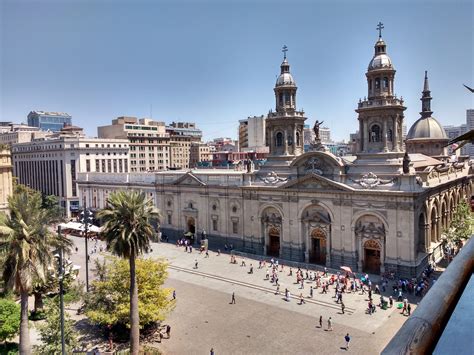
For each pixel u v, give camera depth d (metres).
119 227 38.25
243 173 80.50
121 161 152.38
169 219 95.62
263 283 61.81
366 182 64.38
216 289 60.34
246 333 45.31
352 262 66.00
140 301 43.69
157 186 97.00
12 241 31.44
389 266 62.06
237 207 81.88
